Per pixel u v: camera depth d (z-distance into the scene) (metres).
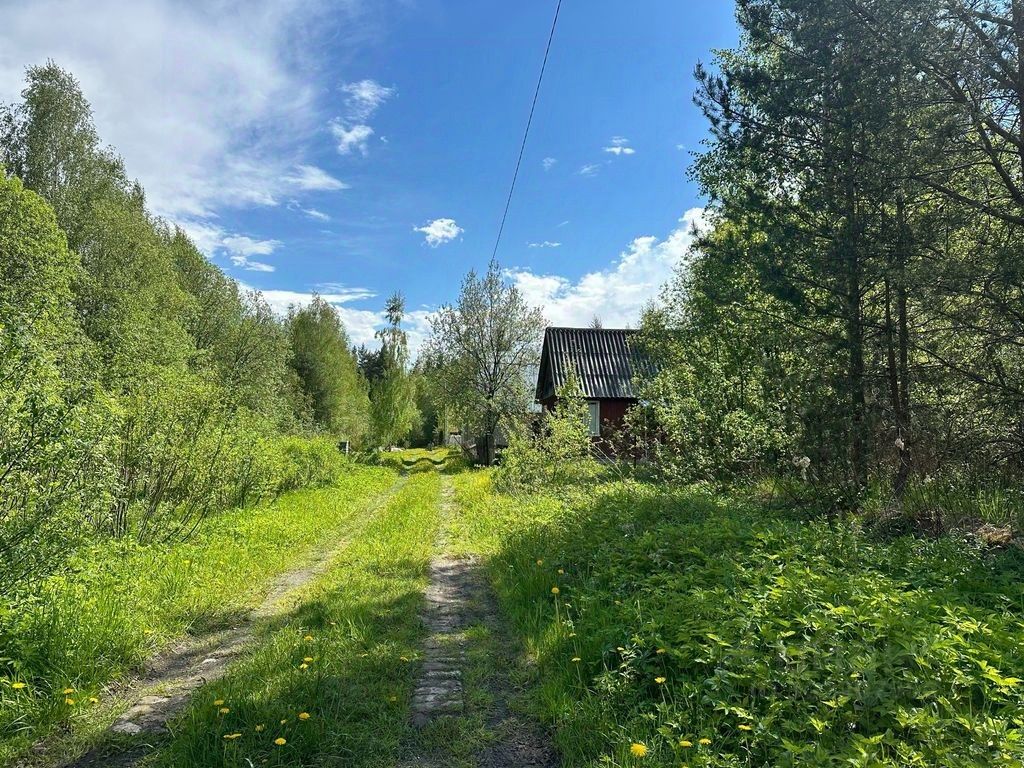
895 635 3.38
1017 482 7.62
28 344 5.48
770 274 8.60
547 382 29.83
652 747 3.04
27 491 4.96
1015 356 7.75
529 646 4.90
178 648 5.26
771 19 8.44
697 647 3.62
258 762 3.17
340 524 12.31
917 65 7.07
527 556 7.38
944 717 2.81
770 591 4.23
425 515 12.88
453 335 32.81
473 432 33.12
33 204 16.81
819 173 8.19
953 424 7.95
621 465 16.45
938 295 7.19
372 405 43.34
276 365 32.28
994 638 3.51
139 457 8.73
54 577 5.32
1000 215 7.22
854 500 7.93
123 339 19.91
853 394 8.14
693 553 5.85
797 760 2.65
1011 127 7.75
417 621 5.66
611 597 5.12
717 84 8.78
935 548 6.04
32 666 4.10
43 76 23.03
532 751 3.41
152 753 3.39
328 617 5.70
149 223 26.53
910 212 8.15
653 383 14.76
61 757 3.38
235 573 7.43
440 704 3.94
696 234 12.43
